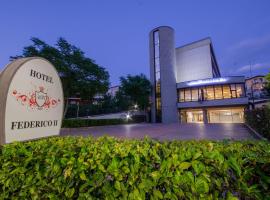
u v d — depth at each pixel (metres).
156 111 37.84
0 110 3.36
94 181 1.93
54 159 2.19
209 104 32.34
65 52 21.91
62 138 3.25
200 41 38.91
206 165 1.67
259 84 43.47
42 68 4.41
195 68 38.88
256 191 1.49
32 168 2.34
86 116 35.34
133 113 38.19
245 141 2.44
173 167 1.73
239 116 32.69
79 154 2.17
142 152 1.92
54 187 2.15
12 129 3.52
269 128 8.17
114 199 1.84
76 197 2.07
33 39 20.61
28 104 3.95
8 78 3.52
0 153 2.62
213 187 1.61
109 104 43.09
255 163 1.60
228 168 1.63
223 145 2.24
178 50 41.53
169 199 1.72
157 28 39.22
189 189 1.62
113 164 1.90
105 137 3.10
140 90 36.16
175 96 36.47
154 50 39.31
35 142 2.84
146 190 1.73
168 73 36.97
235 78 31.62
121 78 37.81
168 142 2.58
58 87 5.01
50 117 4.64
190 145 2.22
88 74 22.59
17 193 2.44
